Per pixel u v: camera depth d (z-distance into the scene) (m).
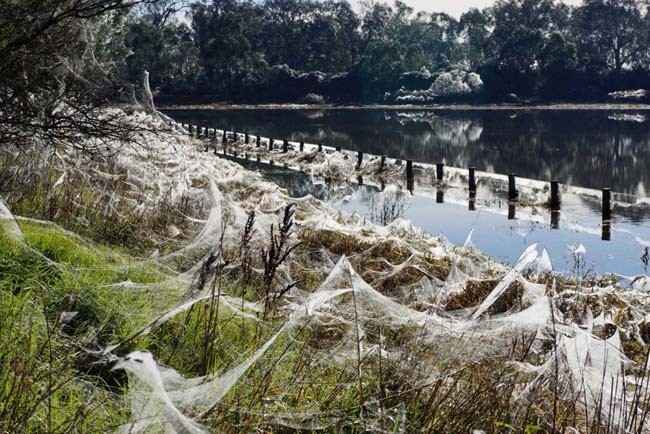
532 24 98.19
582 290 7.71
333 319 5.12
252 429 3.08
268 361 3.88
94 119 7.25
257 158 31.59
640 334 6.61
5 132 6.96
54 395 3.00
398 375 3.75
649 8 89.88
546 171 27.78
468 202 20.02
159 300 4.64
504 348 4.55
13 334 3.46
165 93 84.69
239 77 86.50
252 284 6.12
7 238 5.20
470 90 83.19
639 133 44.12
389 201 19.70
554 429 3.27
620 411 3.57
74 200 7.27
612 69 87.94
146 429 2.82
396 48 88.38
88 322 4.08
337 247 8.75
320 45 97.00
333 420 3.28
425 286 7.35
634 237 14.88
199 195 9.60
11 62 6.64
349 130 49.50
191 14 90.00
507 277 5.18
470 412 3.45
